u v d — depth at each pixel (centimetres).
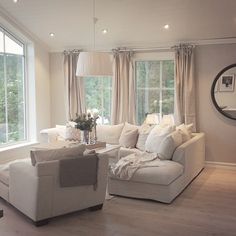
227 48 616
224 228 366
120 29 634
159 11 556
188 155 516
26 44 720
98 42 702
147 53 679
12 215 401
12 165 405
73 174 379
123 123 668
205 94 640
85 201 402
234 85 615
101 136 657
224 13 538
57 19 624
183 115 650
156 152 524
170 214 405
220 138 636
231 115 621
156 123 627
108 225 374
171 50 657
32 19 636
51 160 370
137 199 458
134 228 367
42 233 355
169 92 676
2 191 438
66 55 736
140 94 701
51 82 771
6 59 679
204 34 611
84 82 743
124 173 458
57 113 774
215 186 516
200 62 638
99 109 739
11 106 698
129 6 551
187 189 502
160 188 441
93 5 559
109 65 488
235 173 598
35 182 362
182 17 564
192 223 379
